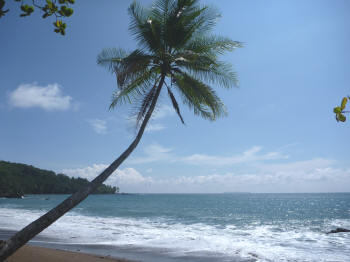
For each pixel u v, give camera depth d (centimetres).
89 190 542
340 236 1279
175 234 1310
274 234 1374
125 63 806
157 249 938
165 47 892
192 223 1908
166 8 885
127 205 4950
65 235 1221
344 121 165
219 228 1625
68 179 15850
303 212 3177
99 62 885
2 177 11006
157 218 2288
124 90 861
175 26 849
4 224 1547
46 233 1268
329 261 781
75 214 2600
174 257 824
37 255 668
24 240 452
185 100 949
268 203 6244
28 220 1780
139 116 861
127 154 653
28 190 13288
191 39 900
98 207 4081
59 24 284
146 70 881
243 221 2106
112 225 1655
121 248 952
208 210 3562
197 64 852
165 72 842
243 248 970
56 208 494
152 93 879
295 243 1086
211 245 1020
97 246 984
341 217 2480
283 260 791
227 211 3372
